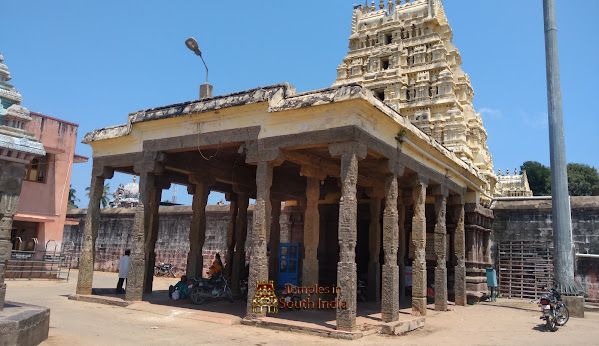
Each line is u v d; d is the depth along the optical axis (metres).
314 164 12.95
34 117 22.75
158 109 13.98
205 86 14.50
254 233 11.34
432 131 22.19
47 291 17.05
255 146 11.80
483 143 25.67
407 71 23.70
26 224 22.81
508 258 20.11
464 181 17.47
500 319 13.51
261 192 11.48
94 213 15.34
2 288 7.29
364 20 26.33
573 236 18.83
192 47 13.69
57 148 23.59
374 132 11.19
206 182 16.03
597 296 17.72
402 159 12.48
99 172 15.45
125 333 9.38
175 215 28.69
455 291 17.06
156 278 26.38
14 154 7.37
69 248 33.09
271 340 9.23
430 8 23.86
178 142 13.43
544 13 17.05
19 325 6.53
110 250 30.89
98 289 15.62
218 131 12.61
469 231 18.91
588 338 10.37
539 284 19.17
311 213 12.92
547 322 11.50
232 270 17.41
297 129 11.16
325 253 21.22
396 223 11.73
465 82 23.70
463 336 10.50
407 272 19.33
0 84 8.25
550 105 16.33
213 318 11.33
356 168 10.37
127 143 14.91
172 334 9.51
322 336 9.73
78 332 9.11
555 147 15.93
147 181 14.00
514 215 20.47
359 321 11.26
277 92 11.49
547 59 16.66
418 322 11.59
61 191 23.77
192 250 15.51
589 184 53.38
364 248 20.59
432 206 19.84
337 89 10.58
